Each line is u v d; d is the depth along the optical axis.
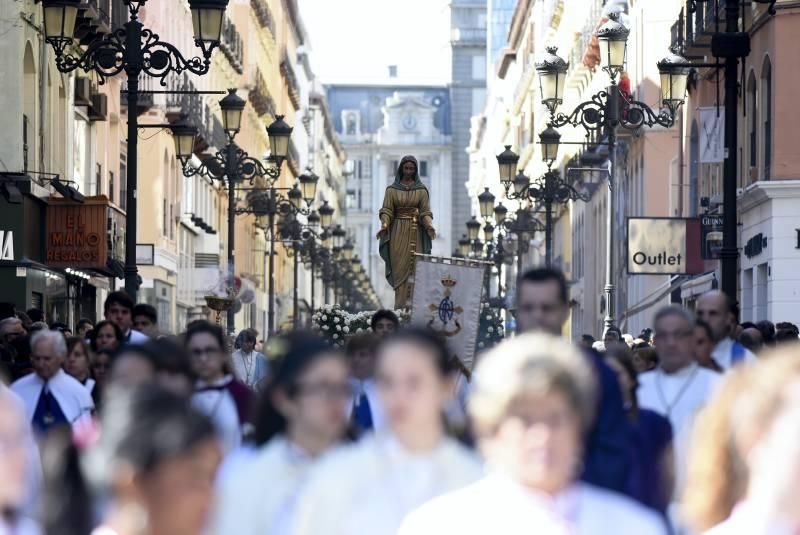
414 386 12.19
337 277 159.38
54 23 42.97
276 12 186.50
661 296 87.69
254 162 73.12
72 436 10.36
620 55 52.34
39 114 63.47
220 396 19.66
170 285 100.50
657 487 16.42
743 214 69.38
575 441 9.27
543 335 9.61
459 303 40.38
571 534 9.41
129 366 16.86
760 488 8.27
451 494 9.47
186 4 114.38
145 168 92.94
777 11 62.69
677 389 19.84
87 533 10.21
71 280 70.94
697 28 71.12
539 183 73.19
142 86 90.75
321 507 12.03
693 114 82.81
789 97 62.94
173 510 8.47
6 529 10.44
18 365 29.84
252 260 155.50
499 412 9.21
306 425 13.34
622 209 104.56
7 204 59.16
